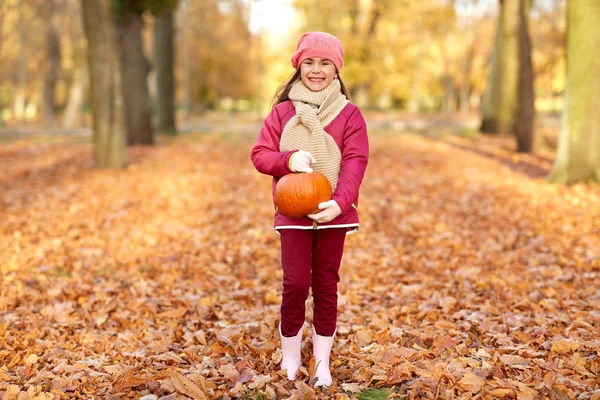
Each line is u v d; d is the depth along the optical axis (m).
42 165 12.57
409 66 34.34
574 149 9.28
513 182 9.92
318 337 3.10
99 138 11.94
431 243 6.39
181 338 3.75
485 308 4.16
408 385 2.93
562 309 4.13
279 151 2.96
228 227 7.33
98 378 3.10
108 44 11.73
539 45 36.94
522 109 13.94
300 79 3.04
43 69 36.34
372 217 7.73
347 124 2.94
